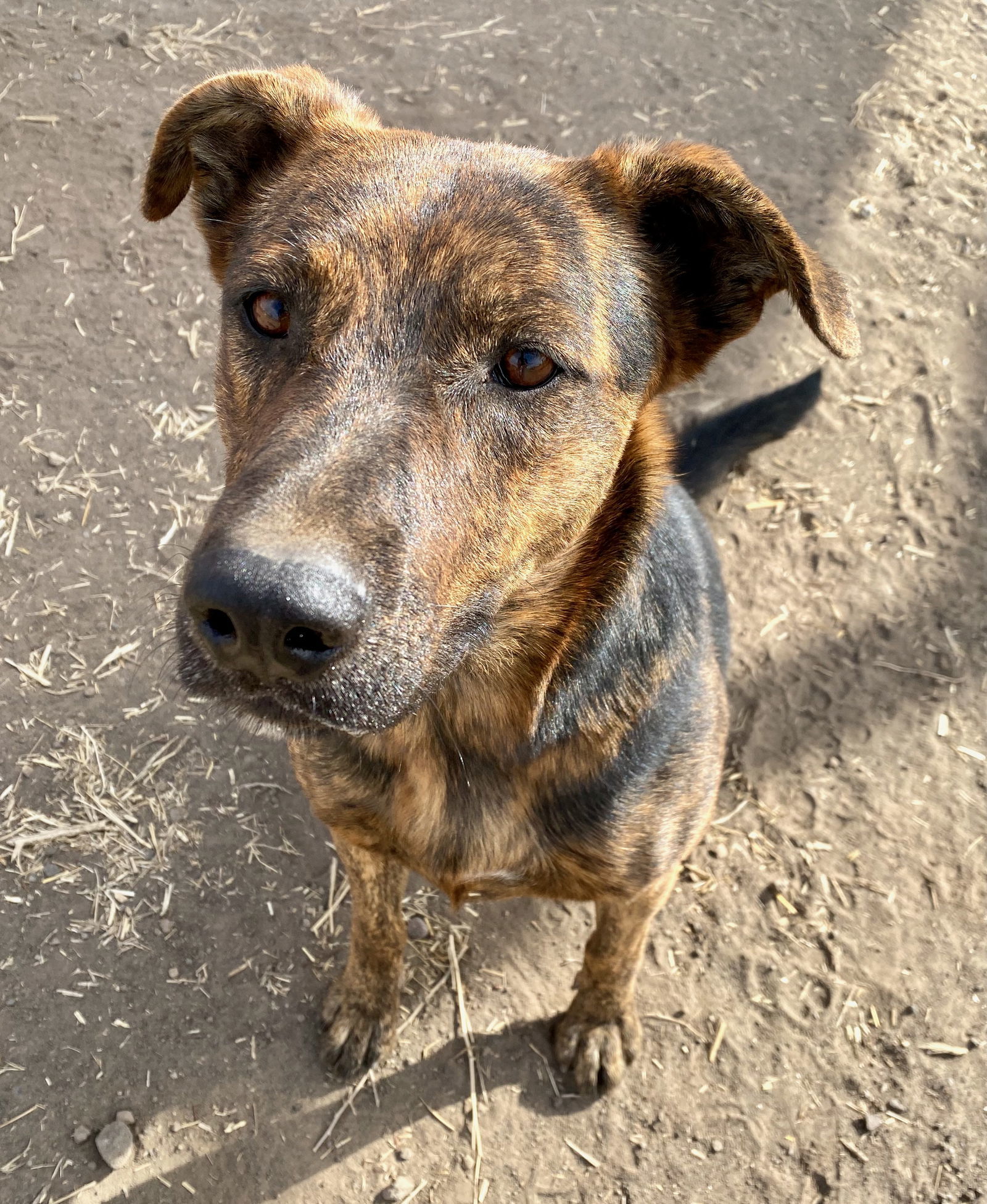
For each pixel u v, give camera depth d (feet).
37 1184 1.55
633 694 1.32
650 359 1.24
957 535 2.39
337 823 1.43
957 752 2.10
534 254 1.07
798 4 3.40
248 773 1.98
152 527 2.25
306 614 0.84
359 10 3.16
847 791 2.05
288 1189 1.59
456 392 1.04
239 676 0.96
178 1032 1.71
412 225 1.05
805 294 1.15
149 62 2.92
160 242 2.62
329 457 0.95
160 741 1.99
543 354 1.07
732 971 1.84
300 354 1.05
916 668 2.21
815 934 1.88
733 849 1.98
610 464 1.20
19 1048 1.66
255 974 1.78
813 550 2.37
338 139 1.22
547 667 1.27
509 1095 1.70
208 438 2.38
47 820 1.87
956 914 1.90
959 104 3.21
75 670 2.05
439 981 1.80
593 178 1.22
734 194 1.16
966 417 2.56
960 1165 1.65
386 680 0.96
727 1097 1.71
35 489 2.26
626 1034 1.72
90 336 2.47
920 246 2.86
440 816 1.37
